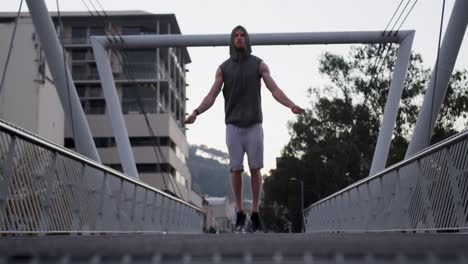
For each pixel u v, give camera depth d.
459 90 44.41
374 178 13.33
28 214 7.14
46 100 60.50
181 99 93.25
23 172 6.96
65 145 73.06
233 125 9.38
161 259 2.34
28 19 58.91
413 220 9.82
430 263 2.16
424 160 9.17
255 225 9.60
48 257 2.34
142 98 78.06
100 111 79.19
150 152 74.88
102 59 20.66
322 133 51.38
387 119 20.45
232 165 9.47
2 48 58.34
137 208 14.71
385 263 2.18
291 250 2.51
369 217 14.34
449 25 16.05
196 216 30.48
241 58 9.24
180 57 92.44
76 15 79.81
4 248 2.54
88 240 3.44
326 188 51.97
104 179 11.24
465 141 7.22
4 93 57.97
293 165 52.50
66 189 8.81
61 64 16.81
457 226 7.51
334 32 20.36
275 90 9.10
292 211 59.34
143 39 20.56
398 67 20.42
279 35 20.30
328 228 23.95
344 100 49.34
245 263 2.27
